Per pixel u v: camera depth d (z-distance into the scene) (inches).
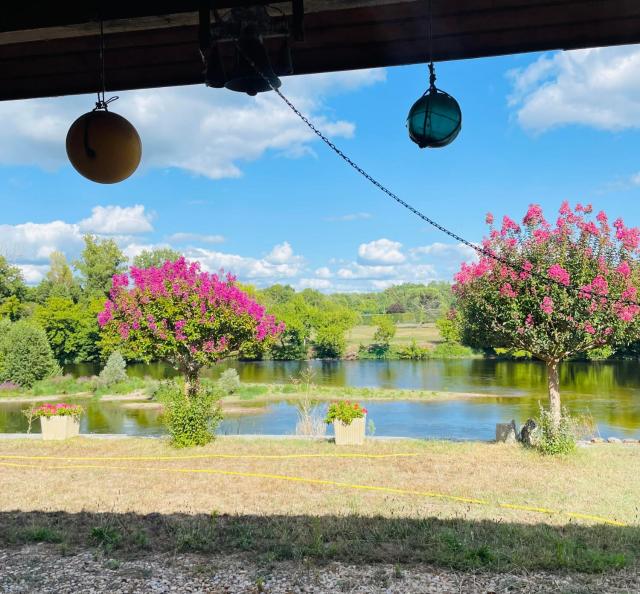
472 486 328.5
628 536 237.1
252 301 545.6
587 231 427.5
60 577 189.9
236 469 375.9
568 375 1229.7
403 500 297.3
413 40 141.1
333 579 189.0
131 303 527.2
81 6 111.0
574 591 178.5
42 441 488.7
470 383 1178.6
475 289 458.3
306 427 547.8
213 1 107.7
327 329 2052.2
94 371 1600.6
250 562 204.7
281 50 115.3
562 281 418.9
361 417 459.2
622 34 132.9
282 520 258.4
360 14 138.4
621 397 891.4
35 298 2105.1
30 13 111.8
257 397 951.0
